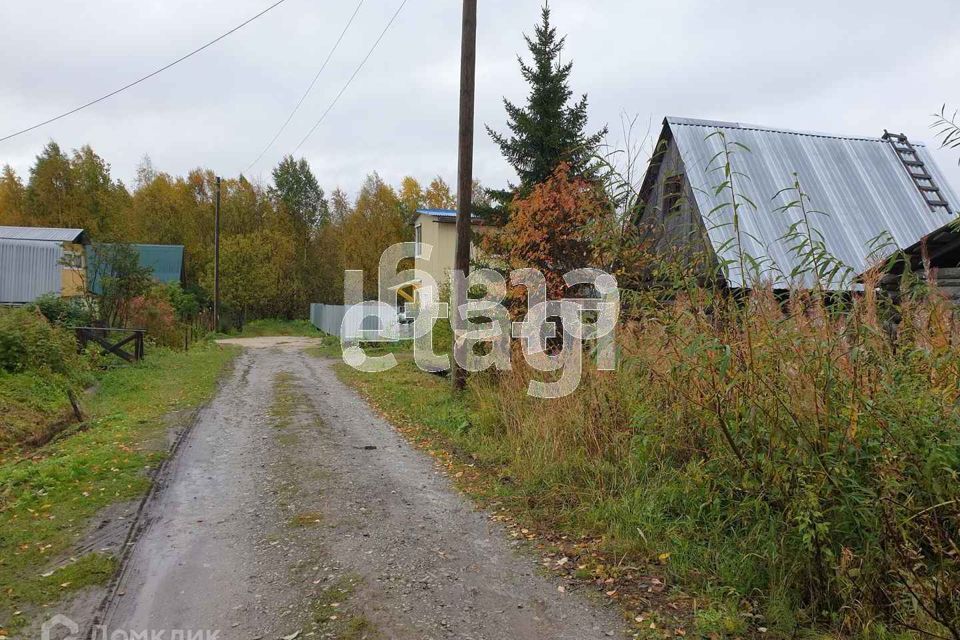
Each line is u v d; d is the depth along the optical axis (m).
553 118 16.03
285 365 17.28
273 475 6.20
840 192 12.75
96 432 7.89
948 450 3.15
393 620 3.41
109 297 19.12
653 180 12.94
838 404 3.49
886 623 3.12
